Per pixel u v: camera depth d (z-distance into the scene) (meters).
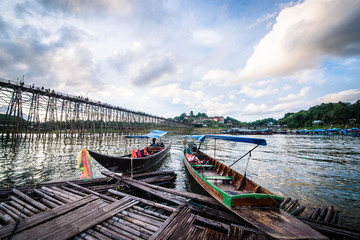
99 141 34.94
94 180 9.09
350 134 60.84
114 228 4.63
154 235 4.27
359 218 6.62
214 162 11.98
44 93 30.88
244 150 27.14
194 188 9.51
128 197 6.64
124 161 10.84
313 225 5.34
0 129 42.66
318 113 102.31
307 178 11.78
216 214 5.78
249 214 5.01
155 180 9.59
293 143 38.00
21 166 13.34
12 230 4.15
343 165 15.81
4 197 6.68
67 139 35.44
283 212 5.18
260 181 11.16
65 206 5.66
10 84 26.30
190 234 4.41
